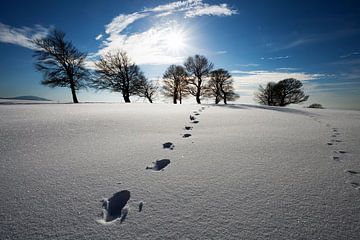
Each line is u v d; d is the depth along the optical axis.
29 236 1.43
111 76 29.56
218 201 1.85
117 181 2.24
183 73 32.09
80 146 3.45
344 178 2.34
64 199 1.88
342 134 4.63
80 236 1.44
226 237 1.42
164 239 1.41
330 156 3.09
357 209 1.72
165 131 4.59
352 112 10.91
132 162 2.79
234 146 3.54
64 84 24.52
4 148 3.24
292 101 41.34
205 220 1.59
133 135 4.20
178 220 1.60
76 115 6.23
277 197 1.92
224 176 2.38
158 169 2.60
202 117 6.58
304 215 1.64
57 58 23.95
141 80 31.36
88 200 1.88
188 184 2.18
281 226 1.52
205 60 31.30
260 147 3.49
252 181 2.25
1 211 1.69
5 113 6.54
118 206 1.82
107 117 5.90
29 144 3.47
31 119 5.43
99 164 2.71
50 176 2.34
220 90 36.56
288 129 5.11
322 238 1.40
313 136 4.36
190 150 3.32
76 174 2.40
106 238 1.42
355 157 3.06
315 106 37.41
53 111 7.35
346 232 1.46
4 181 2.21
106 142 3.69
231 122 5.87
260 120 6.42
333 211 1.70
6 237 1.41
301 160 2.91
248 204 1.80
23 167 2.58
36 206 1.77
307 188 2.09
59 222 1.57
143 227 1.52
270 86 43.50
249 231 1.47
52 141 3.67
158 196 1.95
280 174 2.44
